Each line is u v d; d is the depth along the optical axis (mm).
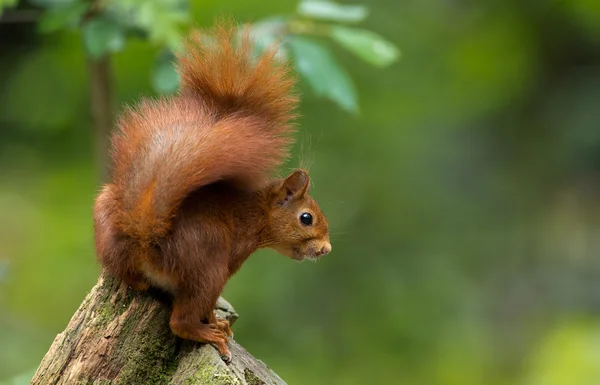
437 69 18375
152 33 7566
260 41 7020
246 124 5133
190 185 4855
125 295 5281
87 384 5176
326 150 15258
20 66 16844
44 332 12539
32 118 16531
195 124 5105
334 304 13656
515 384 14891
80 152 17062
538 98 21203
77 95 16266
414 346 13828
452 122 18641
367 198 15414
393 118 16875
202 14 12547
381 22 18031
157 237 4875
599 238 19734
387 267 14742
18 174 16844
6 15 10000
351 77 16312
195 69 5422
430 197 16578
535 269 18578
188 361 5172
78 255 14180
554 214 19891
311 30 7965
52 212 15680
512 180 19484
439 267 15547
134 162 5000
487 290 16922
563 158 20469
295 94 5723
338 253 14508
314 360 12703
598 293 18125
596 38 21203
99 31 7742
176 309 5074
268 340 12758
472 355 14742
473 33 20344
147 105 5383
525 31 20969
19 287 13477
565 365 14633
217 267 4988
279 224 5777
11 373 11477
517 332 16578
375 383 12742
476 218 17781
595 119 20594
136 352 5215
